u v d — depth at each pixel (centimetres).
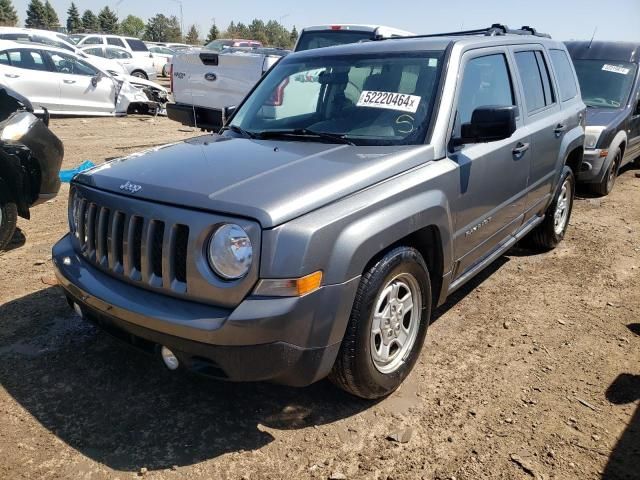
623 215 717
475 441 291
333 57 409
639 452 284
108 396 323
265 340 251
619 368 361
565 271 524
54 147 573
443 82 353
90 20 10025
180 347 262
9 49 1277
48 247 553
